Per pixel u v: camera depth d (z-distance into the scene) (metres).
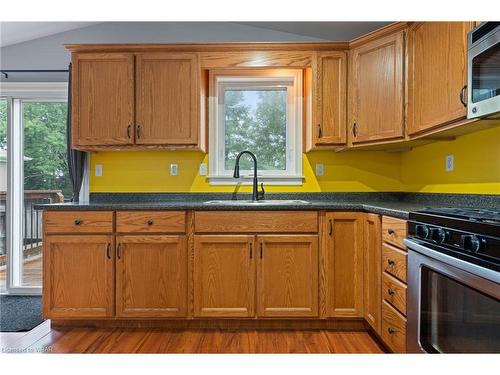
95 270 2.34
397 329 1.82
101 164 2.95
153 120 2.60
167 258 2.33
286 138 3.03
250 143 3.04
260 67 2.63
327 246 2.32
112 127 2.60
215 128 2.97
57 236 2.33
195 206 2.31
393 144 2.50
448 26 1.82
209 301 2.32
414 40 2.18
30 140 3.16
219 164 3.01
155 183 2.95
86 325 2.40
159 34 3.02
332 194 2.94
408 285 1.59
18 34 2.91
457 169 2.17
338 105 2.60
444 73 1.86
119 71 2.60
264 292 2.31
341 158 2.95
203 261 2.32
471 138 2.04
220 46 2.59
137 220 2.33
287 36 2.98
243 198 2.95
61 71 3.02
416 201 2.67
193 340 2.21
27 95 3.10
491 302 1.07
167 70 2.60
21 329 2.38
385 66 2.36
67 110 3.00
